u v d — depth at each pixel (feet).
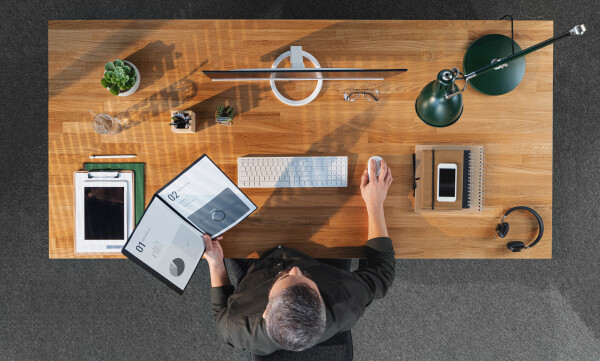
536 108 4.63
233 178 4.68
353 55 4.60
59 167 4.56
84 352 6.99
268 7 6.92
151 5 6.90
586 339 7.14
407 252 4.73
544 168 4.68
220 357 6.98
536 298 7.13
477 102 4.63
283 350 4.28
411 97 4.66
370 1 6.93
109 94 4.55
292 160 4.57
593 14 7.03
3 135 6.98
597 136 7.12
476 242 4.71
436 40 4.58
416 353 7.07
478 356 7.09
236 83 4.59
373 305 7.08
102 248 4.53
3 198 6.99
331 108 4.66
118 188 4.54
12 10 6.90
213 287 4.57
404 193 4.72
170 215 4.25
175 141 4.62
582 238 7.13
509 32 4.56
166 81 4.57
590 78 7.09
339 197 4.71
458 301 7.08
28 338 7.00
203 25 4.52
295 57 4.13
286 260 4.51
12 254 6.99
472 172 4.60
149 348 7.00
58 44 4.47
